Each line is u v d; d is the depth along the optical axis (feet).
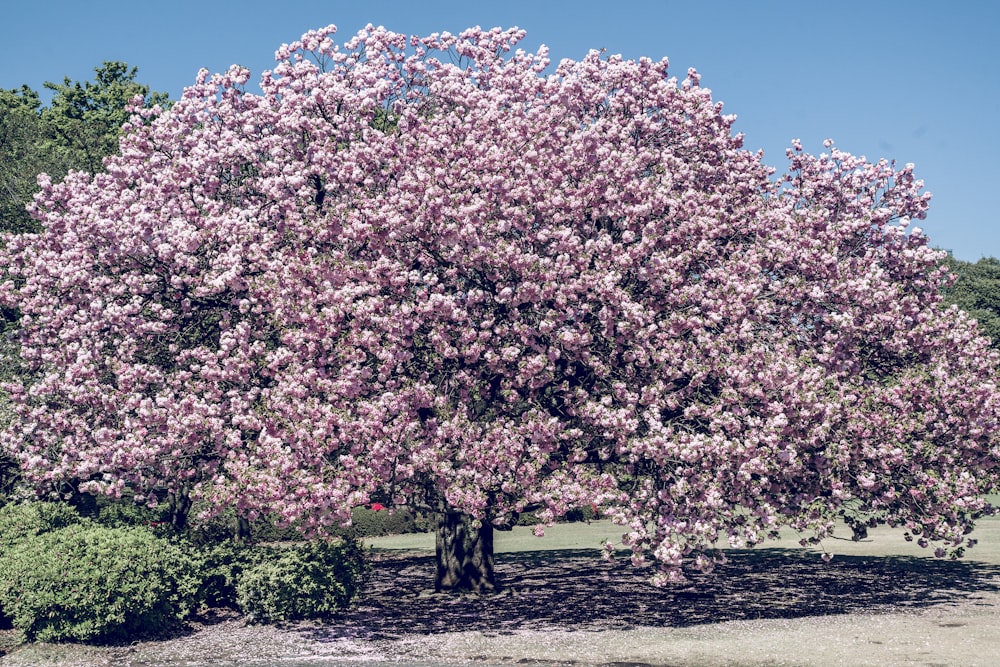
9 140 97.35
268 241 60.95
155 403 60.39
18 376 72.23
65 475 61.93
